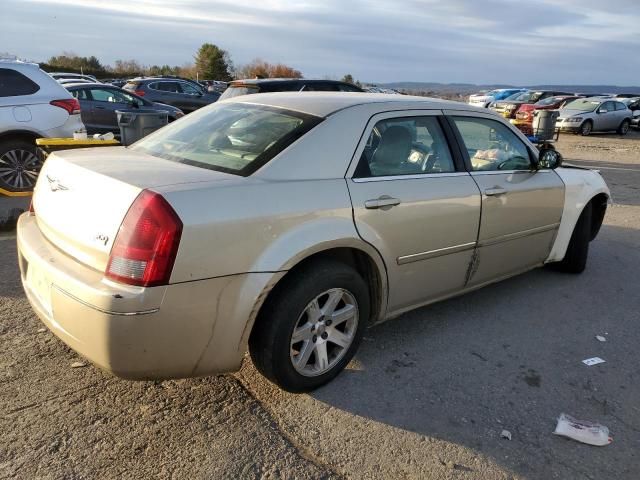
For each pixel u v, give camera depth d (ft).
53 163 9.88
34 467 7.80
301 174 9.38
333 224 9.44
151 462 8.05
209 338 8.29
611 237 21.90
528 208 13.76
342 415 9.43
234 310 8.39
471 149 12.65
